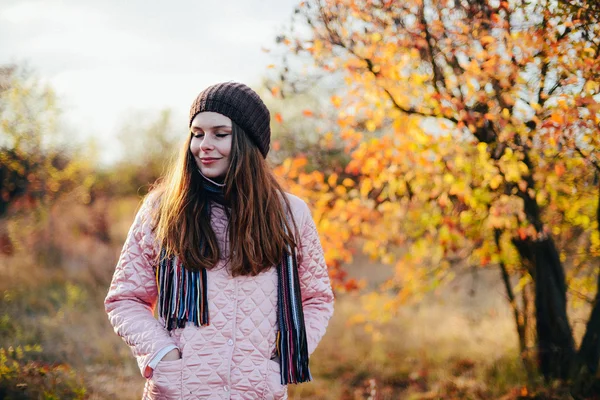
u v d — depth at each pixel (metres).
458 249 4.43
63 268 8.19
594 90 3.11
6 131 7.37
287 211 2.15
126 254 2.04
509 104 3.38
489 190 3.90
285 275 2.04
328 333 6.36
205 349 1.89
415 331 6.07
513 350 4.71
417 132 3.78
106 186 12.72
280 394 1.95
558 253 4.05
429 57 3.65
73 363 4.70
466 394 4.19
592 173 3.53
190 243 1.92
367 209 4.21
